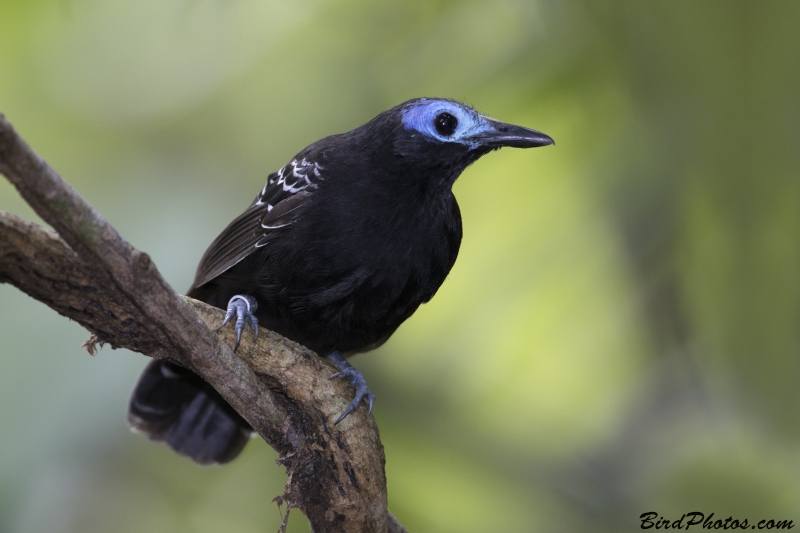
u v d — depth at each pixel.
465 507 11.08
